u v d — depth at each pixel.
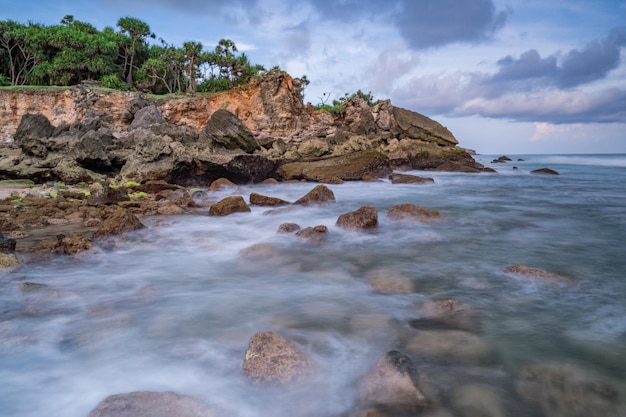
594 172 38.69
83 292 6.26
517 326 4.91
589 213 14.20
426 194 20.58
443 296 5.97
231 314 5.34
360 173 29.16
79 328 4.93
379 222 11.52
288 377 3.66
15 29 54.62
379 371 3.67
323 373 3.86
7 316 5.30
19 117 42.84
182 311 5.45
